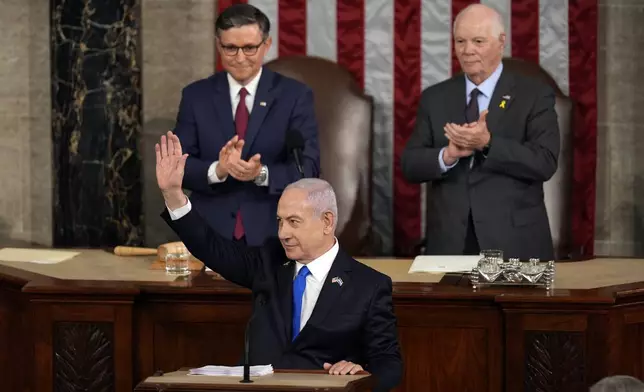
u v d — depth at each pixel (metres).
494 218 20.25
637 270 18.72
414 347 16.78
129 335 17.02
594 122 25.70
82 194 26.75
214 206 19.80
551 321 16.08
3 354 18.77
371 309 14.25
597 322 16.12
